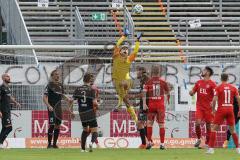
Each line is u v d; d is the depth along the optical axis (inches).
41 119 2247.8
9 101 2091.5
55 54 2502.5
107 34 3277.6
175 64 2320.4
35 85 2289.6
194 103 2305.6
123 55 2101.4
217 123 1924.2
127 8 3363.7
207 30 3440.0
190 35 3380.9
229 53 2361.0
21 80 2284.7
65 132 2230.6
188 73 2324.1
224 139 2288.4
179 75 2320.4
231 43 3341.5
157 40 3304.6
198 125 2122.3
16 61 2345.0
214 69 2347.4
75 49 2281.0
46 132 2246.6
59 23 3393.2
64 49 2282.2
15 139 2219.5
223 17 3558.1
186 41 3120.1
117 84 2116.1
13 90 2281.0
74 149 2110.0
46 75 2290.8
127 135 2256.4
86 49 2257.6
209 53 2436.0
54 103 2096.5
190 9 3558.1
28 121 2242.9
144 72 2126.0
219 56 2436.0
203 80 2117.4
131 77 2236.7
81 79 2222.0
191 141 2282.2
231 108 1923.0
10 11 3093.0
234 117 2100.1
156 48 2284.7
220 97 1926.7
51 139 2154.3
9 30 3120.1
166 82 2137.1
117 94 2140.7
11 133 2235.5
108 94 2241.6
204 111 2112.5
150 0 3511.3
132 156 1791.3
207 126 2117.4
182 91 2308.1
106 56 2257.6
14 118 2242.9
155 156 1796.3
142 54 2444.6
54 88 2087.8
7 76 2097.7
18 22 2984.7
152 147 2256.4
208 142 2095.2
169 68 2317.9
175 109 2295.8
